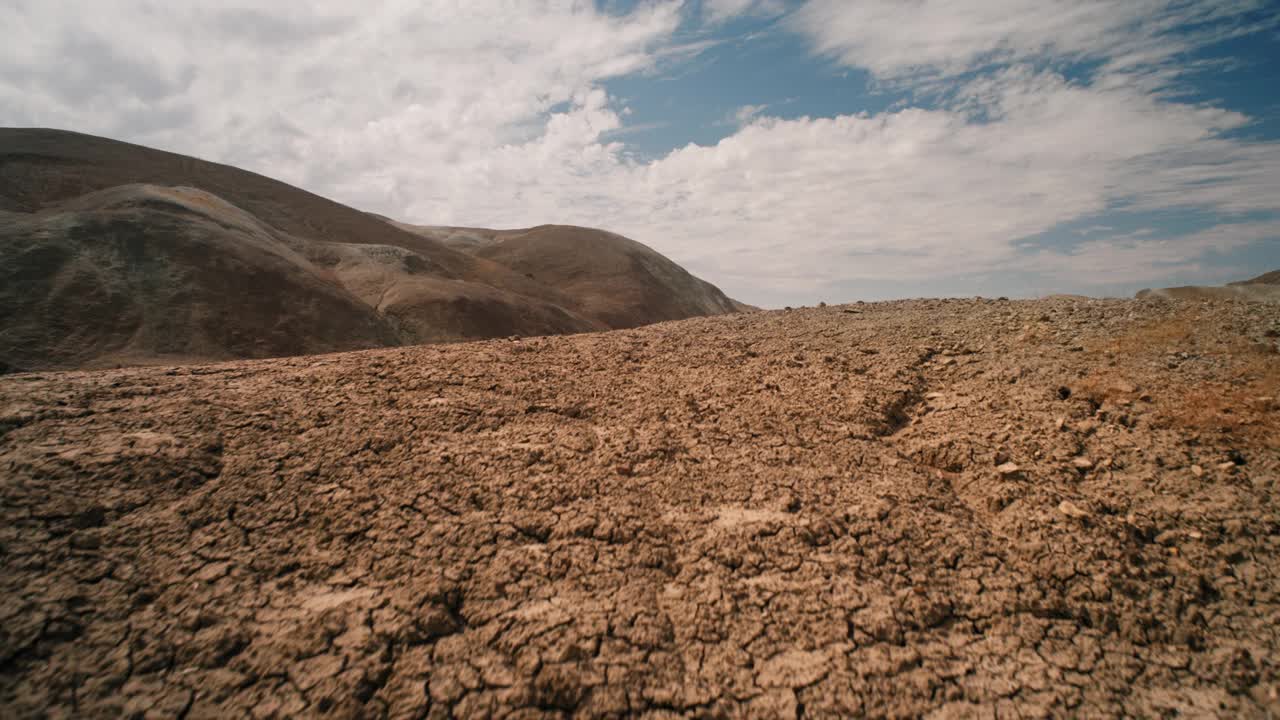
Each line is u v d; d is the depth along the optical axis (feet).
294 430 13.12
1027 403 13.93
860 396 15.34
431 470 11.78
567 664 7.86
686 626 8.55
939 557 9.78
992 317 20.65
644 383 16.94
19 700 7.21
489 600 8.89
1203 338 15.17
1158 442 11.62
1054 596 8.93
